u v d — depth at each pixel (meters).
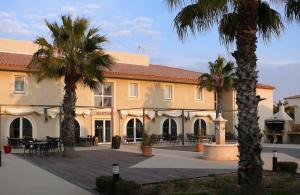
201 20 11.05
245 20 9.93
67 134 21.23
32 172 15.06
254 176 9.66
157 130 36.00
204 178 13.66
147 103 35.47
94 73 21.22
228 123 41.28
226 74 34.19
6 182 12.72
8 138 27.12
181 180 13.10
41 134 29.42
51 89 30.17
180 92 37.69
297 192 10.85
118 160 19.78
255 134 9.75
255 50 10.00
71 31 20.66
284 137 38.81
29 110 28.42
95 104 32.75
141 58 40.66
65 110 21.39
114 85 33.75
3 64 27.59
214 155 20.30
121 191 9.78
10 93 28.52
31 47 33.94
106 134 33.16
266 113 43.69
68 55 20.91
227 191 10.89
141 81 35.28
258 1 10.39
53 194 10.77
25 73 29.11
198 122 38.81
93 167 16.80
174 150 27.11
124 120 34.09
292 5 11.42
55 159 19.98
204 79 35.16
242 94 9.87
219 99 34.59
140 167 16.94
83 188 11.73
